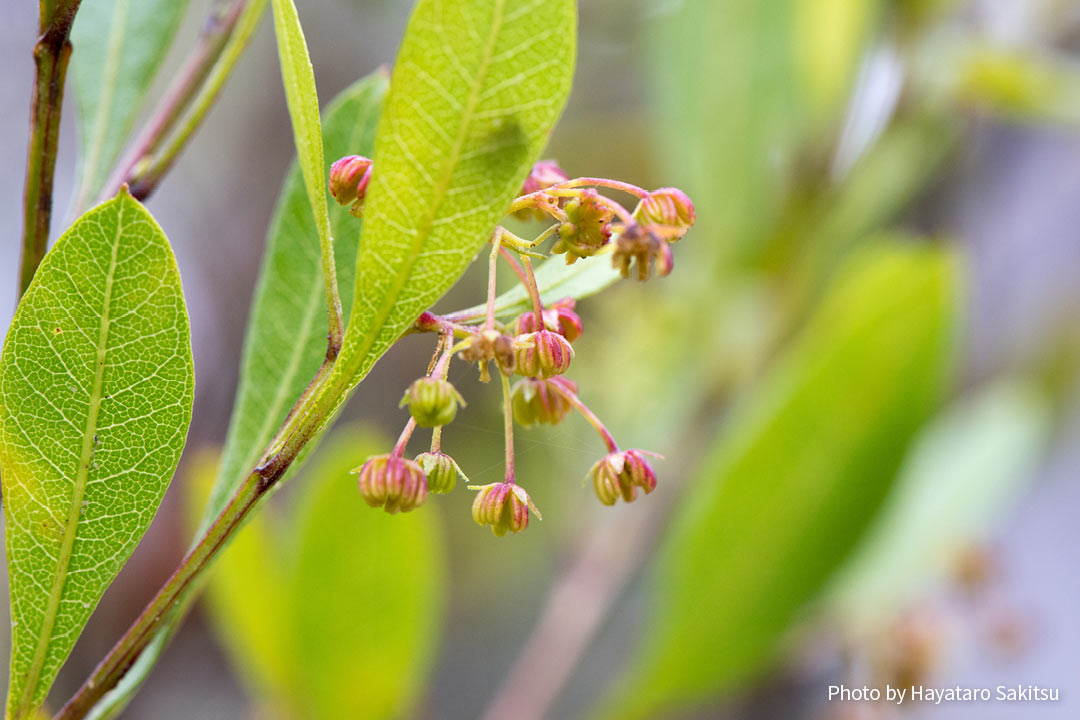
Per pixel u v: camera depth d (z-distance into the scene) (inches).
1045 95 18.6
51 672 11.1
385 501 10.9
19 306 10.7
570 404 11.6
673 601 15.3
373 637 14.2
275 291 12.1
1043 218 22.5
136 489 11.0
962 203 22.1
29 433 10.8
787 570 15.1
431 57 10.4
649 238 10.8
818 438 14.8
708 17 19.4
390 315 10.7
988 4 20.1
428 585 14.2
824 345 14.9
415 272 10.6
